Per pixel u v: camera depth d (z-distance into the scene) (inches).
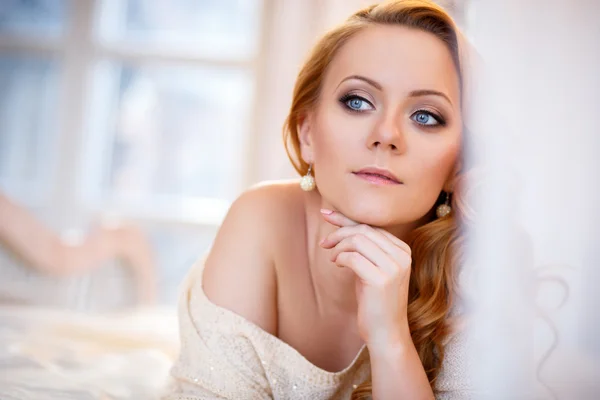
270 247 37.8
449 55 32.7
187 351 36.8
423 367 35.9
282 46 122.1
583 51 18.6
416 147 32.0
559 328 19.4
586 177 18.5
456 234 35.9
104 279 108.6
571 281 19.0
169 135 132.1
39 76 131.6
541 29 19.2
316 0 120.1
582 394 18.7
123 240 100.3
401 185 32.2
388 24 33.1
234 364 35.4
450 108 32.3
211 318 36.0
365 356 38.0
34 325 64.1
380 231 33.2
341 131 32.4
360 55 32.5
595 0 18.6
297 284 38.1
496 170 20.5
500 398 20.8
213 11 131.5
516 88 19.6
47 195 129.9
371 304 32.4
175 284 128.7
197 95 131.6
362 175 32.3
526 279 20.4
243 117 130.2
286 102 121.2
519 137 19.7
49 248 85.7
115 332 64.9
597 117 18.4
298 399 36.3
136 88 132.1
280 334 38.2
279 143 121.1
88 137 130.7
